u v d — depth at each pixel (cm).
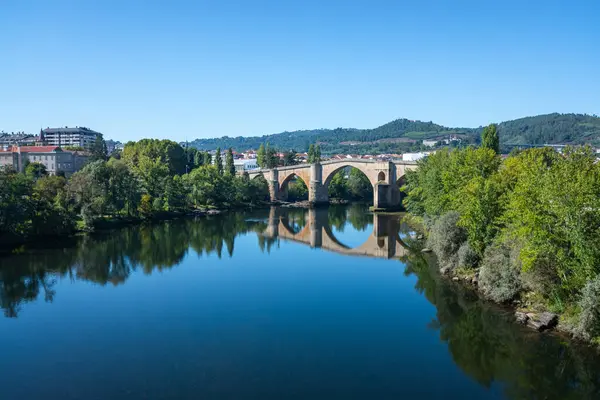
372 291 5266
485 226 5138
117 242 8362
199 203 14375
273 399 2902
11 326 4194
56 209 8494
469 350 3581
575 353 3366
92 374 3259
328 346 3709
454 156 8056
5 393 3006
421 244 8031
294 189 18312
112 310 4631
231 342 3803
